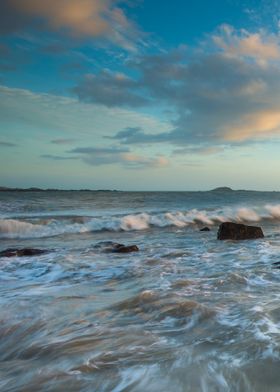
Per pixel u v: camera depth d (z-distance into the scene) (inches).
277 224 930.1
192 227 836.6
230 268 319.3
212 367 118.9
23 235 663.1
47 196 2026.3
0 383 114.0
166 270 317.1
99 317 182.2
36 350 143.0
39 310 196.9
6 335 161.8
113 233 711.1
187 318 173.8
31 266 351.6
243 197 2359.7
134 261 371.9
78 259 388.8
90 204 1375.5
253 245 494.6
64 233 697.0
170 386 107.4
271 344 135.9
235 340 142.0
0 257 401.7
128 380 112.0
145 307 194.5
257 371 115.5
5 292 247.9
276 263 335.3
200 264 346.3
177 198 2044.8
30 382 113.3
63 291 250.2
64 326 169.6
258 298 210.4
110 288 259.0
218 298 210.1
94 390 106.5
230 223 597.0
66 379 114.2
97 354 133.6
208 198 2111.2
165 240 586.9
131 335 153.6
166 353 131.4
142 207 1275.8
